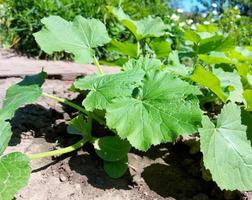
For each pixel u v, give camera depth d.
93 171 0.38
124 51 0.59
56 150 0.38
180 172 0.40
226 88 0.43
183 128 0.33
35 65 0.81
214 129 0.36
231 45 0.57
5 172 0.30
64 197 0.34
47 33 0.45
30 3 1.08
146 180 0.38
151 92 0.36
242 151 0.36
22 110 0.49
